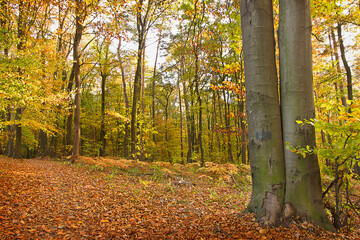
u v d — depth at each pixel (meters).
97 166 10.40
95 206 5.29
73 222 4.27
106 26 12.43
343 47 12.77
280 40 3.77
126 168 10.52
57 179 7.80
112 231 3.89
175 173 10.26
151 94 25.23
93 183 7.66
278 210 3.49
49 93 10.78
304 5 3.56
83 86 23.45
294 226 3.28
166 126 24.17
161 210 5.10
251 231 3.31
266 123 3.62
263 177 3.64
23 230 3.72
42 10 14.43
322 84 12.55
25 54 8.77
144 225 4.12
